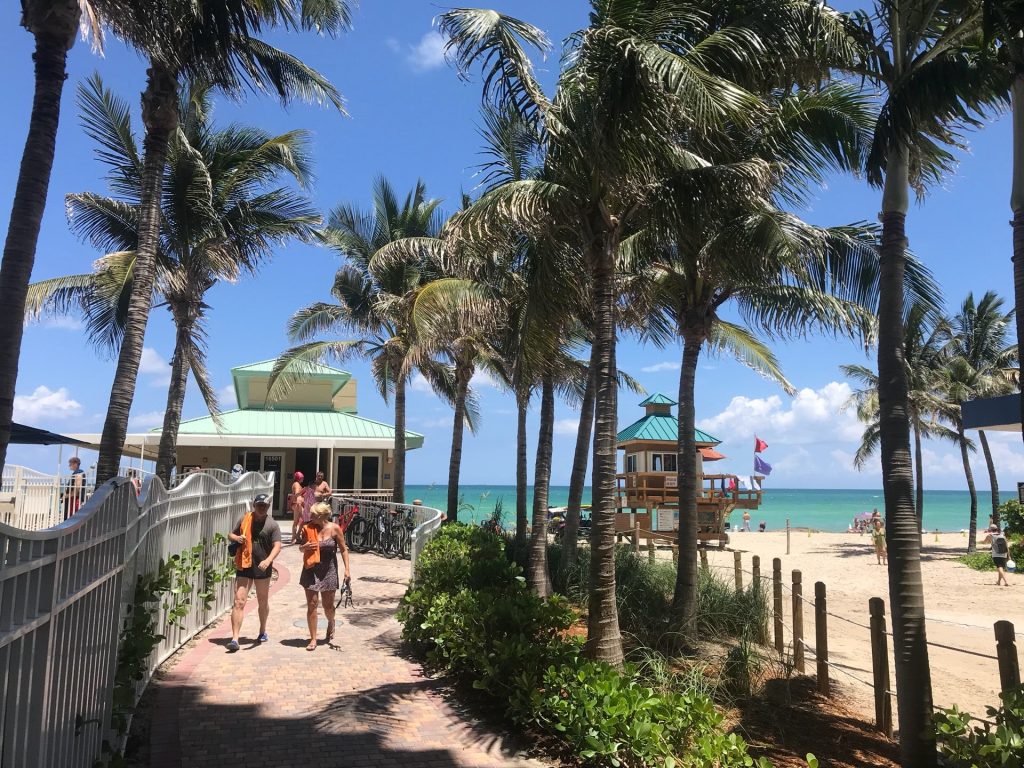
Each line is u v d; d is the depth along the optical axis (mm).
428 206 19609
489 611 6641
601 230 6906
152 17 7461
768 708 7082
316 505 8141
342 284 20562
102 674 4352
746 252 7762
